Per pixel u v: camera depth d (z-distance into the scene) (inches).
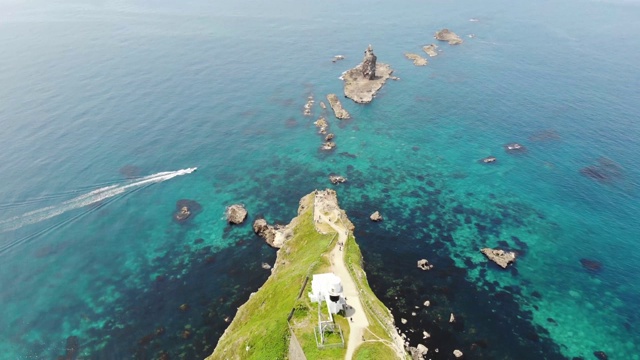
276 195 4060.0
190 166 4483.3
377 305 2495.1
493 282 3038.9
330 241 2987.2
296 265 2876.5
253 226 3597.4
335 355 2055.9
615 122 5251.0
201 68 7003.0
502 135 5083.7
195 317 2812.5
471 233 3535.9
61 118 5251.0
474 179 4276.6
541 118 5433.1
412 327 2662.4
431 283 3019.2
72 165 4377.5
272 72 6919.3
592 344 2600.9
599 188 4077.3
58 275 3174.2
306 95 6112.2
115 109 5536.4
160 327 2741.1
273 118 5497.1
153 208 3878.0
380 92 6250.0
